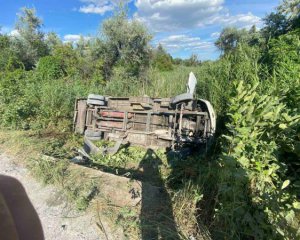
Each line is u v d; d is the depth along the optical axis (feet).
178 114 18.38
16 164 17.49
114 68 49.19
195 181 13.66
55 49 55.42
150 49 53.52
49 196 13.30
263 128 11.18
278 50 21.30
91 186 13.44
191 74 18.66
